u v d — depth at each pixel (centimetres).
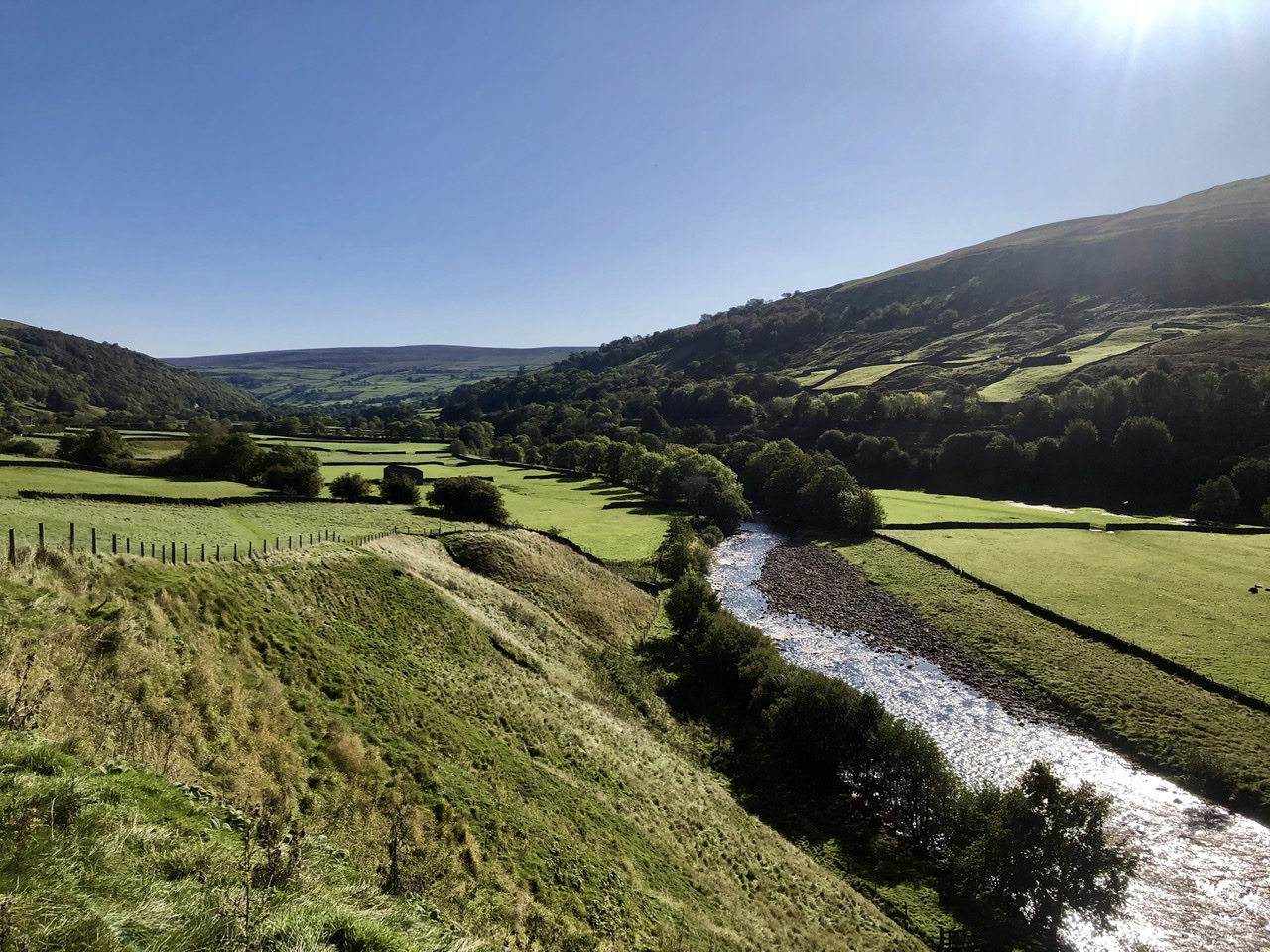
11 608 1648
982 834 2772
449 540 5672
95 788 978
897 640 5444
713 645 4619
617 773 2794
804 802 3341
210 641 2109
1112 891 2473
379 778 1791
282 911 841
